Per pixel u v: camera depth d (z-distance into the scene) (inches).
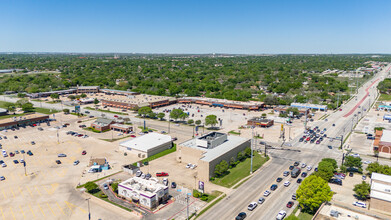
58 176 5182.1
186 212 3986.2
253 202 4111.7
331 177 4889.3
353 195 4463.6
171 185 4817.9
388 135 6801.2
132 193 4259.4
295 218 3245.6
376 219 3334.2
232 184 4874.5
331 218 3380.9
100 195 4483.3
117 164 5762.8
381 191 4050.2
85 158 6087.6
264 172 5378.9
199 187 4510.3
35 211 4035.4
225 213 3949.3
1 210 4055.1
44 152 6437.0
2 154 6225.4
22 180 5012.3
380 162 5885.8
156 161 5949.8
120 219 3833.7
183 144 6028.5
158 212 3991.1
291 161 5954.7
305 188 3863.2
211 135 6491.1
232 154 5748.0
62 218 3860.7
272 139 7465.6
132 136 7706.7
